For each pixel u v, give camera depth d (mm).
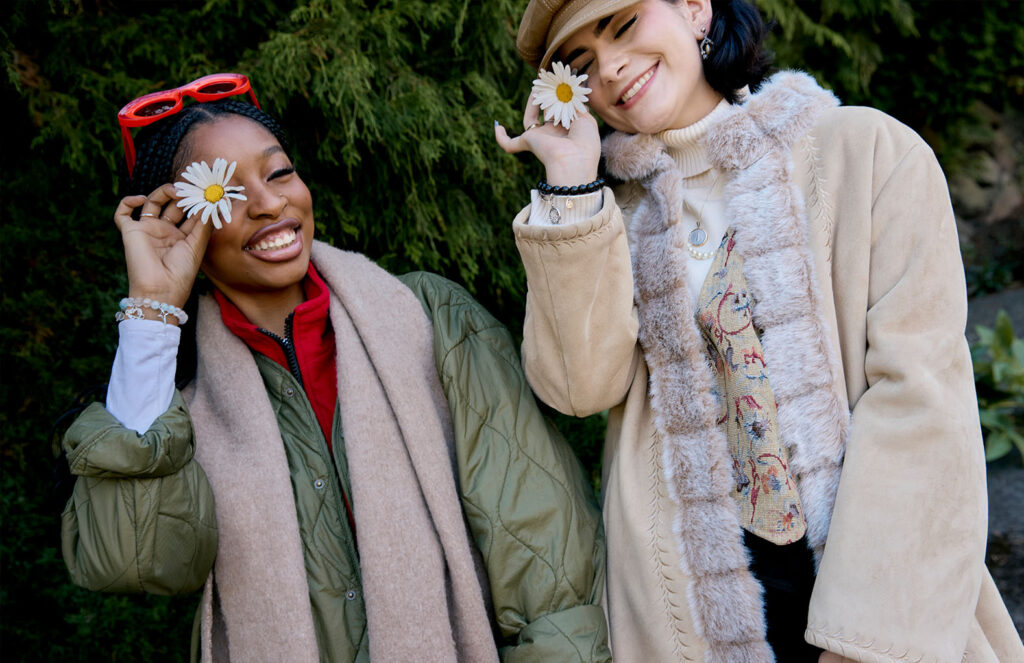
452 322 1500
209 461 1356
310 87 1943
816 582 1258
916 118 4910
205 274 1499
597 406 1443
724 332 1380
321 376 1470
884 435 1252
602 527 1512
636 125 1437
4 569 2041
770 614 1382
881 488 1232
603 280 1342
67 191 2160
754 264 1356
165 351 1305
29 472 2145
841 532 1239
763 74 1487
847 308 1338
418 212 2033
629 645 1438
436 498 1369
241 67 1892
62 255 2172
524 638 1354
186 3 2059
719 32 1439
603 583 1458
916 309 1278
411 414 1392
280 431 1407
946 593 1200
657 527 1423
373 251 2213
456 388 1440
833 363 1317
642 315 1438
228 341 1428
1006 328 3451
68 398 2152
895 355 1267
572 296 1336
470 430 1426
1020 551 2660
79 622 2035
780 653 1400
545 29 1475
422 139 1941
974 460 1234
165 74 2016
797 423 1319
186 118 1378
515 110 2156
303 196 1393
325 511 1383
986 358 3605
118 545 1222
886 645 1183
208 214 1309
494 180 2104
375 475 1353
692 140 1448
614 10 1347
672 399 1401
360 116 1883
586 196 1343
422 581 1332
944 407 1232
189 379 1495
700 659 1371
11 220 2129
